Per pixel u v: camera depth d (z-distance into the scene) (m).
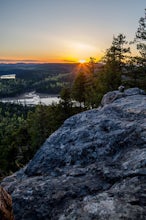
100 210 5.31
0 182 8.96
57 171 8.63
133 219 4.97
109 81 37.53
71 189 7.10
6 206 3.38
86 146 9.29
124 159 7.93
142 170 6.78
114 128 10.02
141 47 37.47
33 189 7.50
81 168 8.27
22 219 6.71
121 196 5.80
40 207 6.83
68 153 9.34
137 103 12.84
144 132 9.07
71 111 41.31
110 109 12.37
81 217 5.32
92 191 6.83
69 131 10.69
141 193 5.84
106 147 8.99
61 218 5.77
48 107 42.59
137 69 37.84
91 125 10.61
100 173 7.53
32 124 44.44
